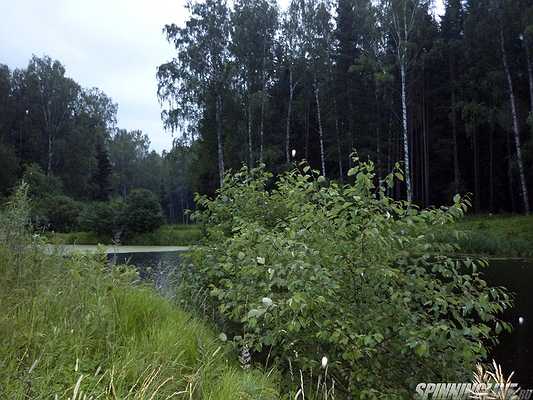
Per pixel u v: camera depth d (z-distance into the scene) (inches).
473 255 845.2
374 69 1251.8
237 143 1341.0
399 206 205.3
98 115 2664.9
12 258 163.5
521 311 383.6
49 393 106.1
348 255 182.2
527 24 1114.7
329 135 1520.7
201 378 140.7
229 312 225.0
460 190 1392.7
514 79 1304.1
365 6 1365.7
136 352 143.9
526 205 1170.6
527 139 1330.0
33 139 2215.8
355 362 179.8
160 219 1279.5
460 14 1571.1
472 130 1291.8
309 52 1422.2
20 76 2340.1
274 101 1556.3
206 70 1293.1
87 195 2289.6
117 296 190.9
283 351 197.5
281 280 173.3
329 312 178.2
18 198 191.9
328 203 199.5
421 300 197.0
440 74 1510.8
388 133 1451.8
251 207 305.9
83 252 223.5
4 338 121.3
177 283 301.9
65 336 137.9
